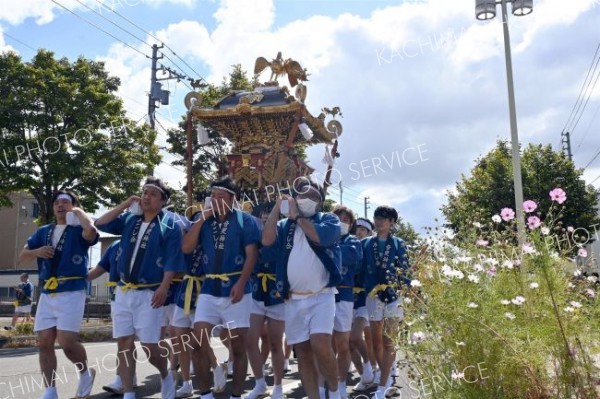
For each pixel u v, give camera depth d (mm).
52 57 18453
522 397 4105
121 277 5688
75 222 6051
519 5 14531
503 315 4234
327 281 5102
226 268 5551
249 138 10750
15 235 42031
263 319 6566
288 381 8188
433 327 4328
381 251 6828
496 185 22891
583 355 4062
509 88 15898
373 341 6809
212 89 21078
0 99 17062
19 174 17297
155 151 19672
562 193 4852
